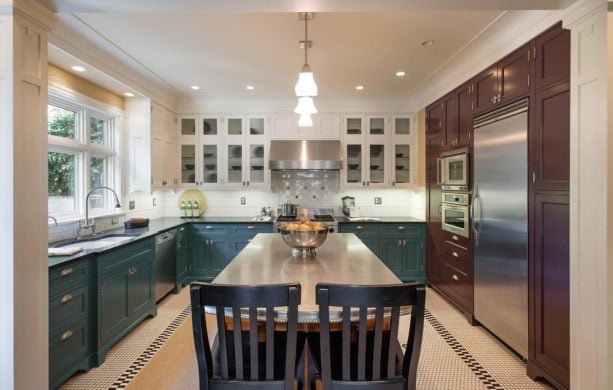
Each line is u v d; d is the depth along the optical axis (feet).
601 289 5.59
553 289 7.16
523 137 8.12
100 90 12.07
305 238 7.49
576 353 6.11
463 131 11.21
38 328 5.86
